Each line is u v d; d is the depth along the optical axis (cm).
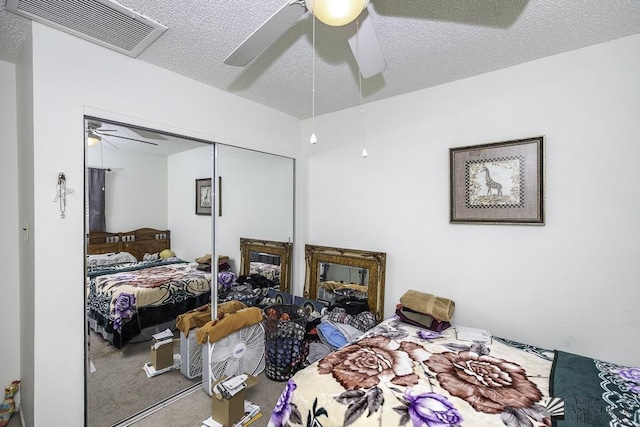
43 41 149
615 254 165
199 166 230
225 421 173
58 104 154
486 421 109
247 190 263
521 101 192
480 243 208
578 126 174
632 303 161
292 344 227
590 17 144
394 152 248
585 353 174
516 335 195
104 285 179
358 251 264
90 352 170
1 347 185
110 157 182
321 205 297
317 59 187
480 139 207
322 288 287
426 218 232
